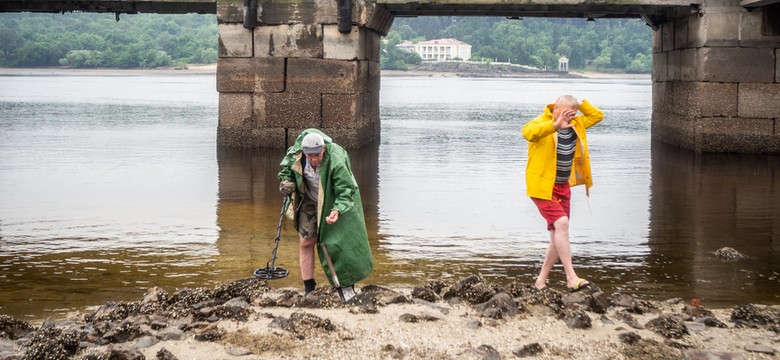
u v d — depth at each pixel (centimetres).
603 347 637
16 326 688
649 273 954
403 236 1152
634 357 618
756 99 2145
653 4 2169
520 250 1067
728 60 2141
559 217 807
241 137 2269
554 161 801
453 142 2612
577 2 2211
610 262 1007
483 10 2514
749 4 2050
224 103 2262
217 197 1484
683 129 2338
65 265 975
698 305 798
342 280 737
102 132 2916
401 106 5259
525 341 648
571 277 807
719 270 969
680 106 2367
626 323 698
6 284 891
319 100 2228
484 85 12056
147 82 11331
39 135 2770
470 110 4756
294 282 887
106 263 985
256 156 2112
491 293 750
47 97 6056
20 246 1077
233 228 1197
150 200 1450
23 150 2283
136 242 1100
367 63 2441
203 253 1037
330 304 732
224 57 2241
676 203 1449
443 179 1753
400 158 2141
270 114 2248
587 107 812
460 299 758
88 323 712
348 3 2173
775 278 932
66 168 1891
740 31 2128
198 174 1788
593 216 1323
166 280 908
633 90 9688
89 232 1167
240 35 2231
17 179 1708
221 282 899
